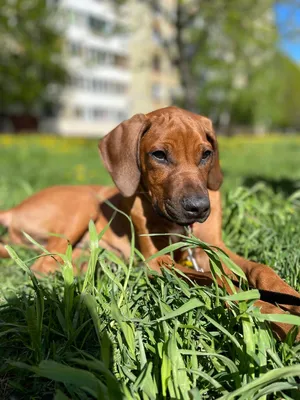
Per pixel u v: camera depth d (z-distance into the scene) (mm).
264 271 282
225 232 424
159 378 206
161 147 333
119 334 232
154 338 233
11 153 1591
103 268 258
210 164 358
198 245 249
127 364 220
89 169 1171
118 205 420
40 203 432
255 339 210
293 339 212
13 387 224
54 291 276
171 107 375
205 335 227
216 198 371
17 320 270
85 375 188
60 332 252
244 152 1956
